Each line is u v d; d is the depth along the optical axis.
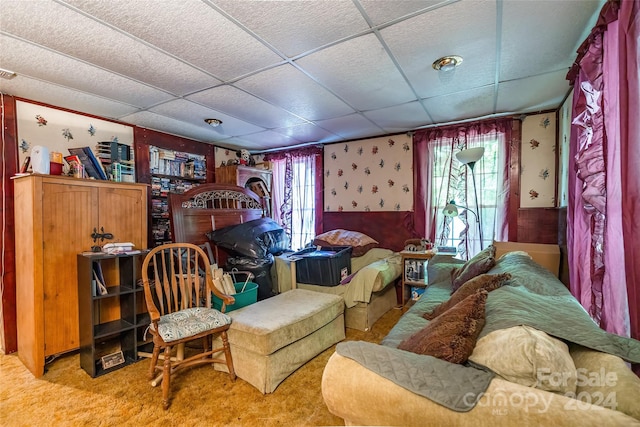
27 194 2.22
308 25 1.59
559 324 1.05
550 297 1.36
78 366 2.30
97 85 2.32
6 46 1.75
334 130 3.70
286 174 4.60
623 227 1.21
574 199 2.01
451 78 2.26
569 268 2.16
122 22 1.54
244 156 4.42
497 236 3.18
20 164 2.53
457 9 1.48
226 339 2.08
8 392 1.96
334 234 3.87
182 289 2.29
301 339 2.21
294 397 1.88
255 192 4.48
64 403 1.84
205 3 1.40
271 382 1.93
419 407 0.87
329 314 2.46
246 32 1.65
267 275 3.15
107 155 2.89
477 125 3.27
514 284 1.53
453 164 3.38
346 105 2.83
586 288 1.83
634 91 1.16
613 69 1.39
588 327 1.05
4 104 2.45
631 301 1.18
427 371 0.95
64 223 2.31
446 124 3.45
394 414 0.91
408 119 3.27
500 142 3.16
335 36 1.70
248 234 3.21
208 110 2.92
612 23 1.38
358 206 4.14
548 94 2.59
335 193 4.32
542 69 2.12
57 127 2.76
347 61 2.00
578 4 1.45
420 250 3.33
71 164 2.48
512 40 1.76
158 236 3.53
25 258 2.27
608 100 1.44
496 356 0.94
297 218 4.54
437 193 3.51
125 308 2.51
